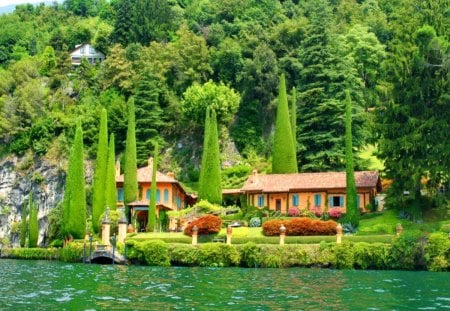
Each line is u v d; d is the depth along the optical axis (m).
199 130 107.12
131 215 81.88
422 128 65.12
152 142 103.00
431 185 67.19
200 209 77.56
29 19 181.75
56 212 88.06
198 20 141.62
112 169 81.00
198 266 58.12
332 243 55.75
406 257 53.00
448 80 63.78
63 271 49.00
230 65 115.88
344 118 88.88
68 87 122.06
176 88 115.38
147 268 54.19
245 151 105.31
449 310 25.12
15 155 109.62
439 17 69.12
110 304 26.44
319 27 99.94
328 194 74.25
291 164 82.62
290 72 111.69
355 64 110.44
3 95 120.88
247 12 130.38
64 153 105.38
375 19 128.88
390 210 68.56
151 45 122.44
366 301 28.16
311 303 27.30
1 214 104.94
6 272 47.56
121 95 113.75
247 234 65.38
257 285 36.19
